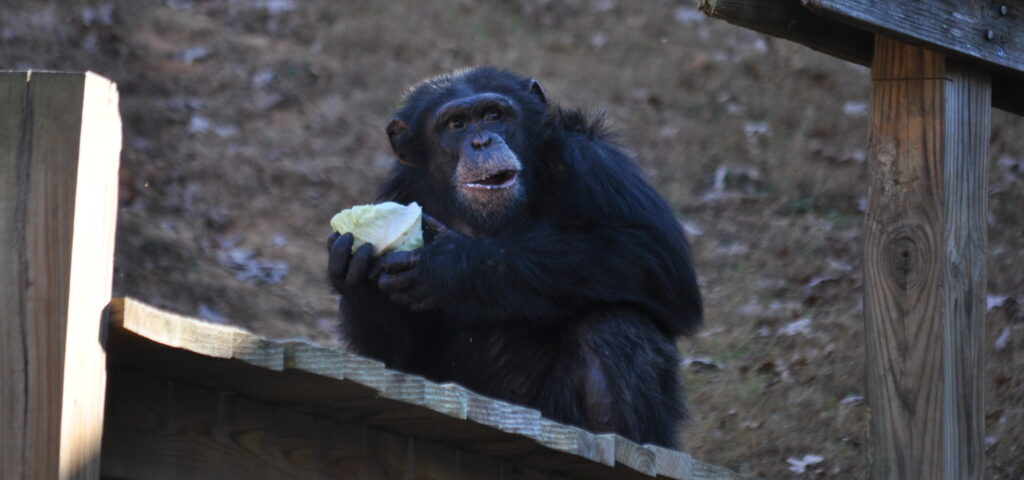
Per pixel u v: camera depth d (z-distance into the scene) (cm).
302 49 2781
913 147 964
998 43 976
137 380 629
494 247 1075
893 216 969
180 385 652
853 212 2203
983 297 977
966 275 960
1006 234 2053
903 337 956
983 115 988
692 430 1642
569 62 2758
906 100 970
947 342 941
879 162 980
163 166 2247
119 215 2033
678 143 2450
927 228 953
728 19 923
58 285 540
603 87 2655
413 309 1080
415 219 1074
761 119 2517
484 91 1229
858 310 1906
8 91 557
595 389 1055
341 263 1055
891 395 957
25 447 532
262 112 2514
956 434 942
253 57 2705
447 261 1056
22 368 538
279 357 612
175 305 1853
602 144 1195
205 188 2220
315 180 2309
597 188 1131
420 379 690
